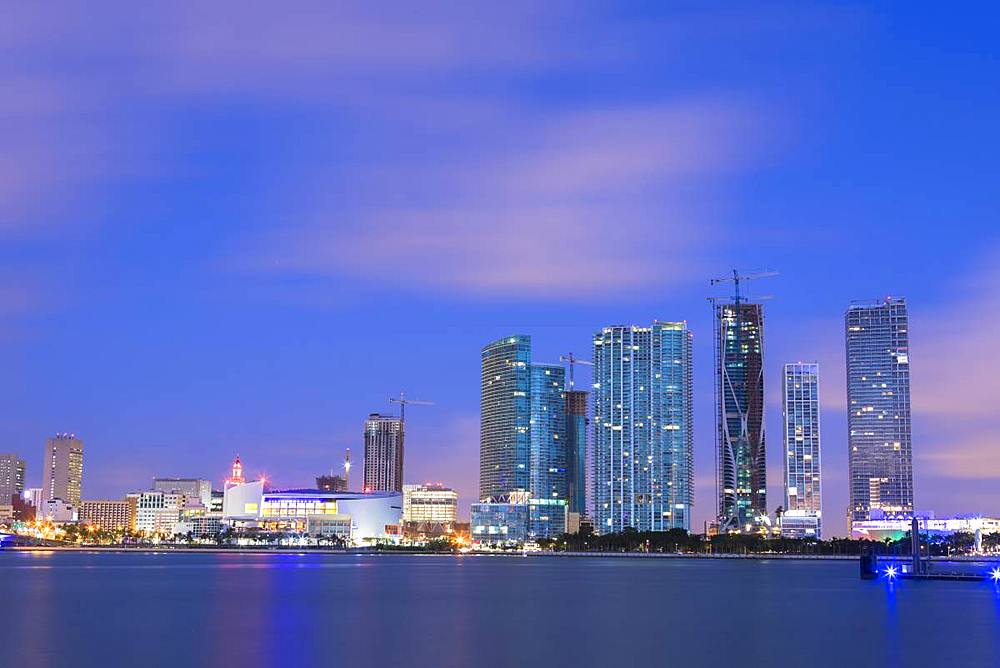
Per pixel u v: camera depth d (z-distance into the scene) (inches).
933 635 6845.5
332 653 5826.8
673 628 7258.9
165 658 5610.2
